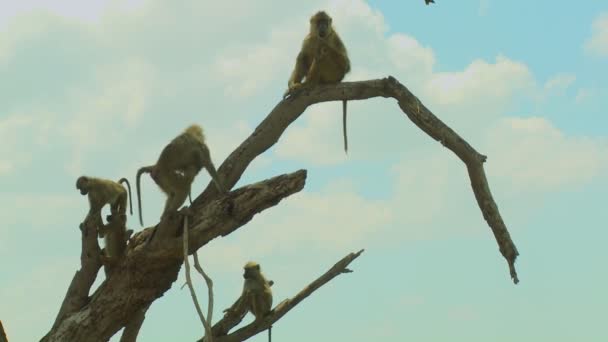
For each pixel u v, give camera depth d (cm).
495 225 2798
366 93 2744
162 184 2473
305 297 2895
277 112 2722
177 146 2448
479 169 2786
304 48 2830
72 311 2619
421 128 2766
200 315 2303
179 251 2494
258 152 2722
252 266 2969
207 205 2494
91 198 2575
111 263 2619
